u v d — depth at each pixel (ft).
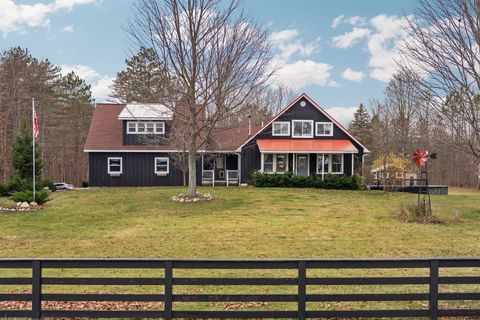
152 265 21.29
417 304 25.17
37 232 50.70
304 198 79.25
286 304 25.36
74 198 80.02
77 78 176.35
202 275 32.73
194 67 72.69
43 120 147.95
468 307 23.94
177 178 108.27
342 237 47.78
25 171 88.63
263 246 43.27
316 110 109.40
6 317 21.43
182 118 79.92
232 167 114.01
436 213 64.64
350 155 107.96
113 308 24.64
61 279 21.56
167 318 21.42
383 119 178.19
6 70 134.92
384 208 69.56
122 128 111.04
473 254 39.99
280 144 105.81
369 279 21.74
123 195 83.30
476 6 31.42
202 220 58.59
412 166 102.42
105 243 44.70
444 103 33.71
